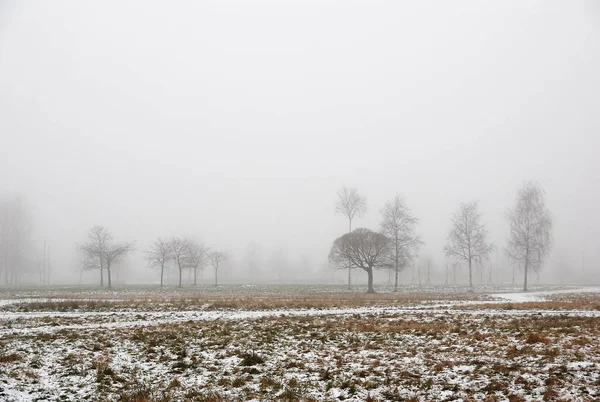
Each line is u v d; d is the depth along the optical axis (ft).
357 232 172.76
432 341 51.39
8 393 33.09
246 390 33.91
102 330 62.18
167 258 213.46
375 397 31.50
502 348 45.98
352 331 59.11
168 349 48.75
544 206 197.88
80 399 31.94
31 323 70.74
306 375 37.99
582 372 35.27
